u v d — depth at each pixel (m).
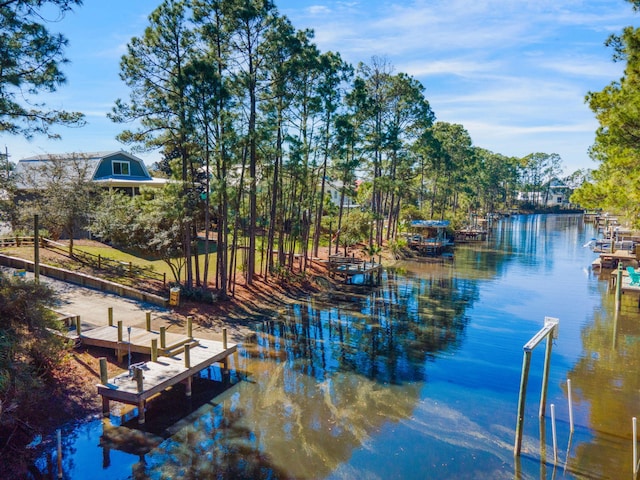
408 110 41.44
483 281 31.08
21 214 23.23
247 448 10.48
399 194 45.25
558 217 106.56
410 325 20.45
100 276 22.14
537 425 11.62
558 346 17.77
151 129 19.66
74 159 25.47
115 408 12.09
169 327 17.59
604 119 15.77
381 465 9.91
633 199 16.03
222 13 19.88
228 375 14.59
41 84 12.52
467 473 9.64
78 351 14.46
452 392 13.58
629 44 13.73
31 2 11.68
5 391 9.41
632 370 15.30
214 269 26.95
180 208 20.22
